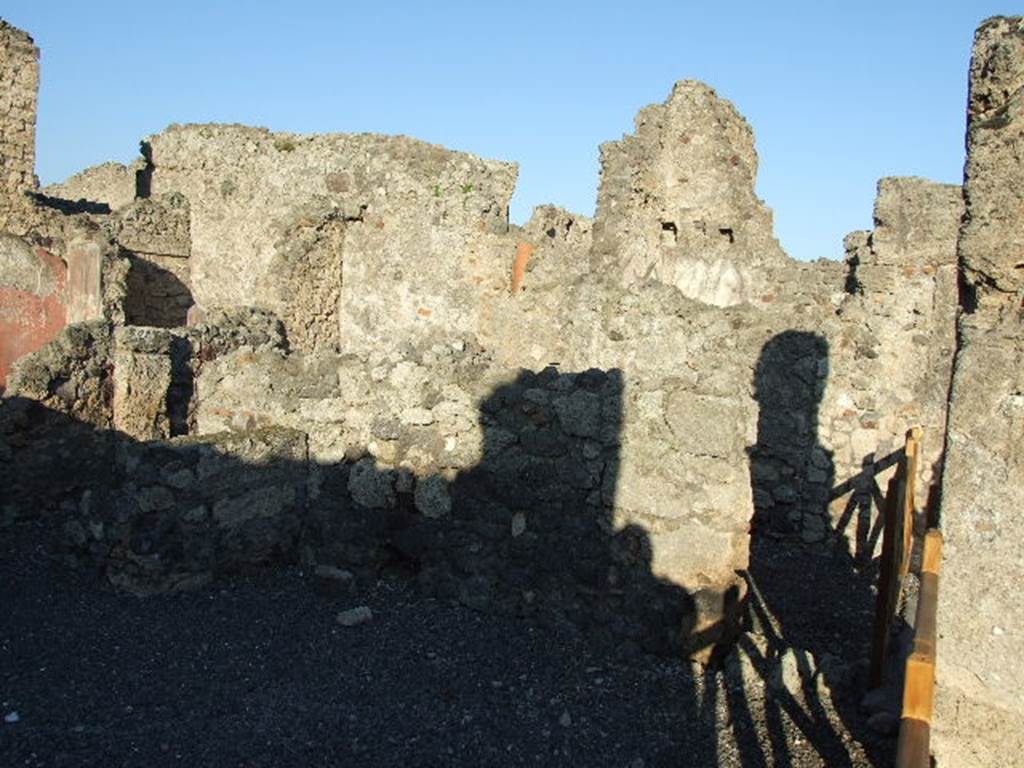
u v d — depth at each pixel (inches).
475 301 523.2
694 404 231.9
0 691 198.8
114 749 177.9
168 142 662.5
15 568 276.8
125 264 539.5
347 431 283.4
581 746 188.1
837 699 210.4
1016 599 157.2
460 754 182.9
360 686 209.3
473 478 262.1
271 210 610.2
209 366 314.2
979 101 166.4
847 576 335.0
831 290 461.4
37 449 333.4
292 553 289.7
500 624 250.7
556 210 634.2
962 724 161.8
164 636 231.3
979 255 162.7
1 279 511.5
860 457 374.6
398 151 544.1
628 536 238.4
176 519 260.8
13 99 622.5
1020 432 156.3
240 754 178.4
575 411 246.1
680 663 230.7
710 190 542.9
